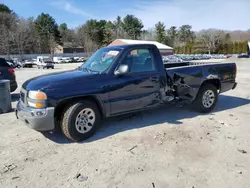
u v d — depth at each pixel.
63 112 3.62
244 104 6.17
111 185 2.54
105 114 3.94
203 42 67.69
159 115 5.08
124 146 3.52
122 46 4.31
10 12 64.38
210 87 5.21
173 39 79.62
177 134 3.96
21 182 2.62
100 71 4.04
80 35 79.31
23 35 57.56
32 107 3.48
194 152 3.29
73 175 2.75
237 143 3.59
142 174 2.75
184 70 4.80
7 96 5.62
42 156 3.23
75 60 51.38
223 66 5.44
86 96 3.71
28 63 32.88
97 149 3.43
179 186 2.51
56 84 3.53
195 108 5.23
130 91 4.11
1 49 52.19
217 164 2.96
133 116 5.00
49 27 69.50
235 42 64.06
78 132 3.66
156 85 4.43
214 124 4.48
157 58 4.50
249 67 21.19
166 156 3.18
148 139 3.77
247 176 2.69
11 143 3.68
